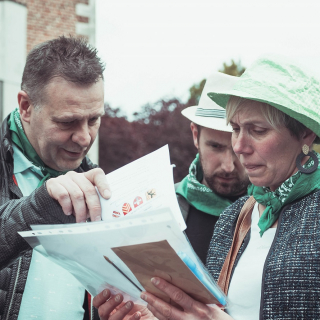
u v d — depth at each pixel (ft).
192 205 9.06
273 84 5.57
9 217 5.45
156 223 4.38
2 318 6.38
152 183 5.27
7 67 27.35
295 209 5.68
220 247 6.45
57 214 5.39
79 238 4.86
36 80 6.86
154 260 4.69
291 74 5.65
